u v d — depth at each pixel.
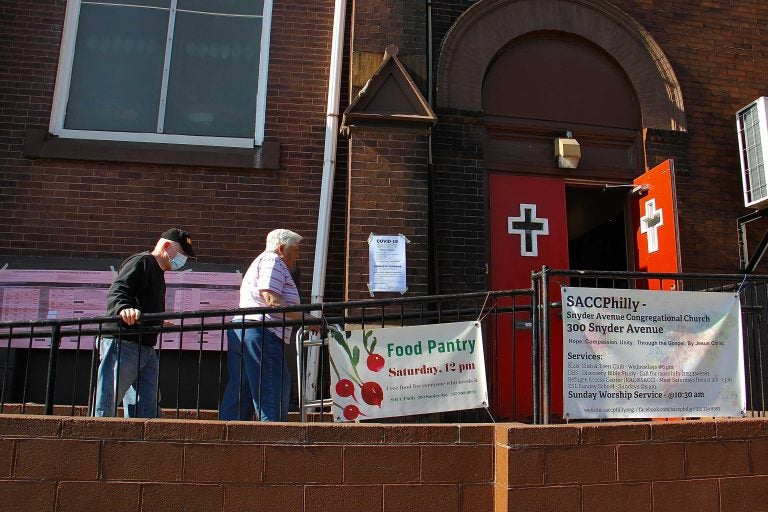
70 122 6.25
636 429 4.03
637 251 6.73
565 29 6.87
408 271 5.87
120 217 6.03
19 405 5.24
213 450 3.83
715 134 6.98
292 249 4.78
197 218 6.11
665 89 6.93
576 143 6.60
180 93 6.43
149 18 6.55
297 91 6.49
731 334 4.38
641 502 3.94
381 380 4.22
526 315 6.29
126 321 4.20
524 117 6.73
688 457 4.07
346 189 6.33
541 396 4.24
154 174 6.13
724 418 4.34
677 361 4.27
